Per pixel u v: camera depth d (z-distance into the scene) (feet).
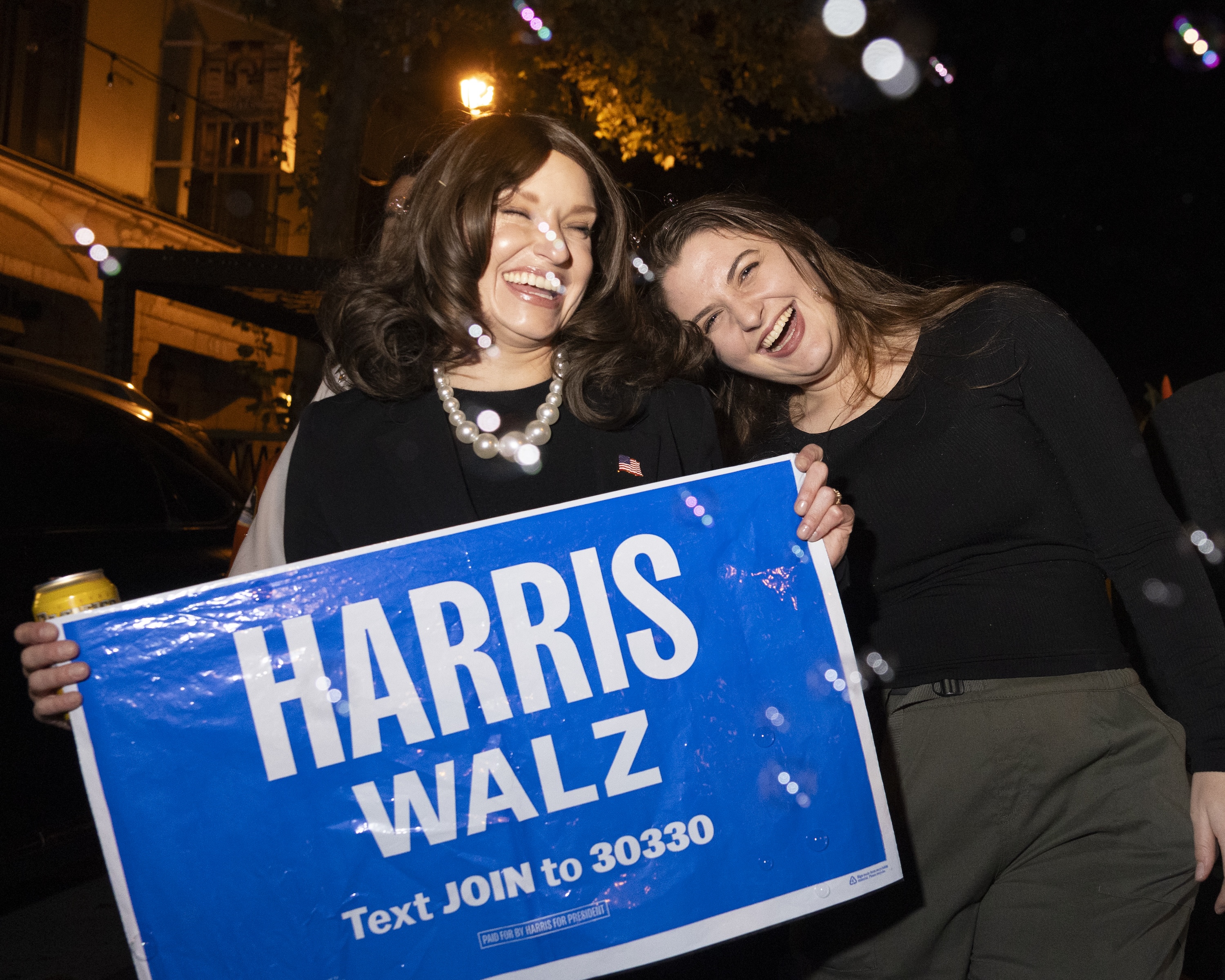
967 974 6.42
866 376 6.70
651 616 5.19
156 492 12.32
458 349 5.66
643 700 5.12
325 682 4.97
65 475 11.21
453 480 5.40
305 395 27.50
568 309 5.69
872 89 42.73
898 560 6.34
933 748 6.14
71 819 10.77
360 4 28.27
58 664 4.87
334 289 5.81
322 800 4.88
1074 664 6.02
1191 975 7.71
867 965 6.30
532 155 5.49
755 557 5.34
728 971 5.45
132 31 47.91
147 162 49.19
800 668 5.26
